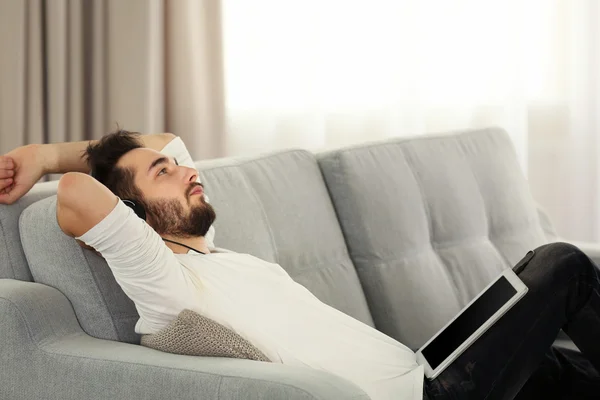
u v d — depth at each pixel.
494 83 4.25
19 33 3.55
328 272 2.32
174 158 1.89
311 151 2.61
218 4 3.79
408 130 4.20
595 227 4.43
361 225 2.43
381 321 2.41
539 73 4.39
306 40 3.99
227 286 1.77
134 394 1.56
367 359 1.85
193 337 1.60
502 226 2.86
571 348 2.59
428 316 2.46
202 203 1.83
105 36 3.69
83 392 1.62
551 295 2.01
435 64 4.22
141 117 3.69
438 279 2.54
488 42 4.23
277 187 2.29
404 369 1.90
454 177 2.73
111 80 3.71
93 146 1.83
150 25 3.66
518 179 2.98
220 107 3.85
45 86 3.66
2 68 3.57
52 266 1.78
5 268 1.83
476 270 2.66
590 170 4.41
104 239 1.58
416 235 2.54
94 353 1.64
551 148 4.43
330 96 4.11
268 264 1.92
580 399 2.23
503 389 1.92
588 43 4.34
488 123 4.28
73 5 3.62
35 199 1.91
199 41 3.80
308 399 1.38
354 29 4.09
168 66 3.80
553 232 3.12
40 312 1.72
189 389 1.49
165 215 1.77
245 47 3.94
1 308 1.70
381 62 4.14
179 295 1.66
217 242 2.05
